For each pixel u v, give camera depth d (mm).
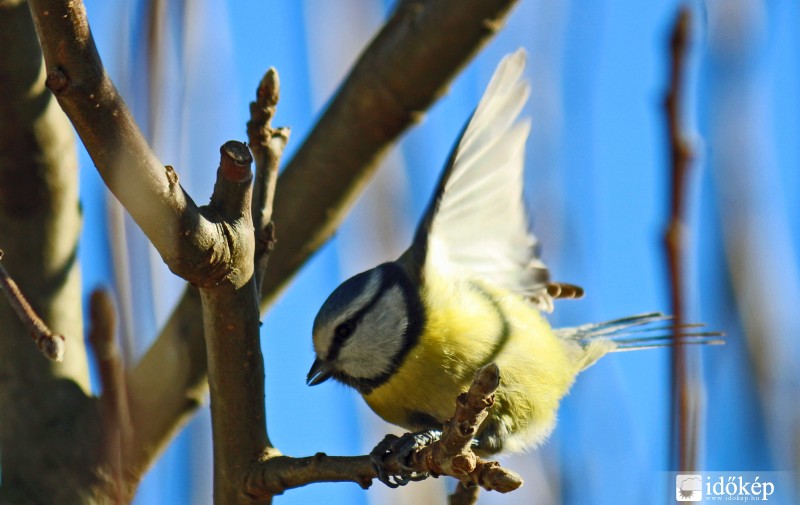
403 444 7375
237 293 5957
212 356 6238
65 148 6918
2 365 6766
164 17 6156
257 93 6844
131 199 5141
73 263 7062
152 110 5844
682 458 5320
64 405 6660
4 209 6855
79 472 6406
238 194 5754
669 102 5398
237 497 6367
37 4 4664
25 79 6598
